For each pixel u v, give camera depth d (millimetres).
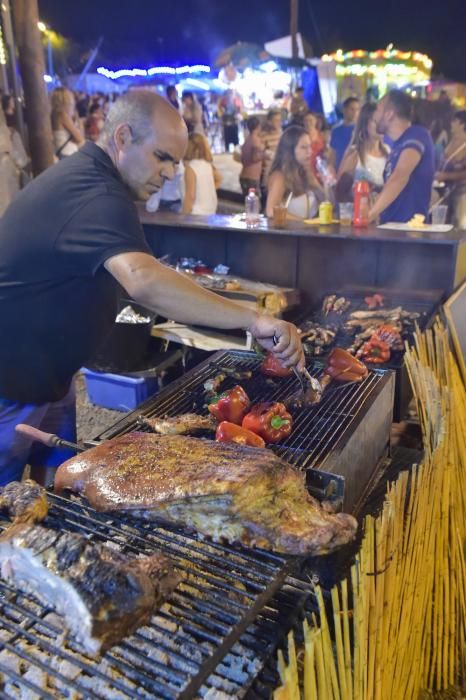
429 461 2188
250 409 2289
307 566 1656
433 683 2461
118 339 4535
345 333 3598
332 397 2494
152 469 1669
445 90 7449
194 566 1628
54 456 3205
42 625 1305
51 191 2182
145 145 2178
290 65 8125
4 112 6398
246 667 1379
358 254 4426
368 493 2467
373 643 1634
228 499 1501
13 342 2455
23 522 1539
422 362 2916
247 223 4719
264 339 2172
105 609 1171
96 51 8430
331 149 7152
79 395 5359
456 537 2574
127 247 2076
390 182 5770
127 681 1335
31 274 2285
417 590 2100
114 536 1660
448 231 4316
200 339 4551
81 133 8148
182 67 8609
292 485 1615
